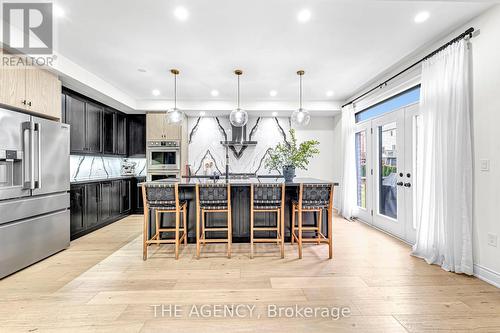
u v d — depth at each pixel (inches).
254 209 119.3
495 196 87.1
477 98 92.7
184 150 221.5
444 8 87.8
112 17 91.4
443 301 78.7
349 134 193.3
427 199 111.6
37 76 112.0
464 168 95.3
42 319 70.2
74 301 79.4
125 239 145.4
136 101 205.8
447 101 100.3
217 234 137.9
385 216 158.4
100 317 71.1
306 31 102.3
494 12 86.6
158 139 209.2
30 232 106.1
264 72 146.7
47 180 114.0
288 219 139.1
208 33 103.2
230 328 66.4
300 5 85.7
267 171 236.4
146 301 79.4
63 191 125.0
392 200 153.8
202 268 104.7
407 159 137.0
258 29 100.4
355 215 193.2
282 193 117.6
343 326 67.2
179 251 125.3
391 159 154.0
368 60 130.8
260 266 106.9
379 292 84.7
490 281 88.9
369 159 176.2
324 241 119.4
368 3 84.7
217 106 208.4
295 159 137.9
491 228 88.4
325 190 117.5
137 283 91.4
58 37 105.4
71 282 92.2
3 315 72.2
